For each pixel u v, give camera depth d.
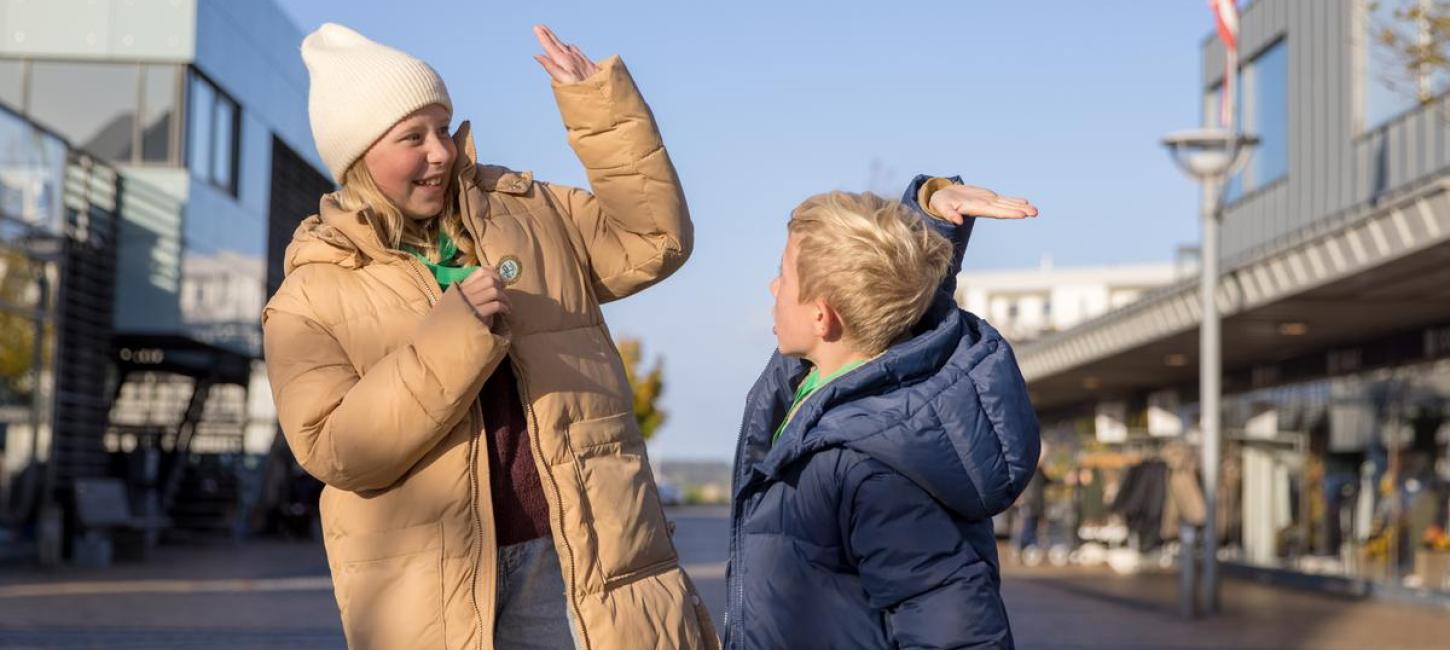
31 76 26.73
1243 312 18.92
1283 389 24.77
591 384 3.53
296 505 30.98
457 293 3.24
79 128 26.66
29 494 21.33
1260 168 25.86
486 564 3.33
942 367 2.97
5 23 26.64
